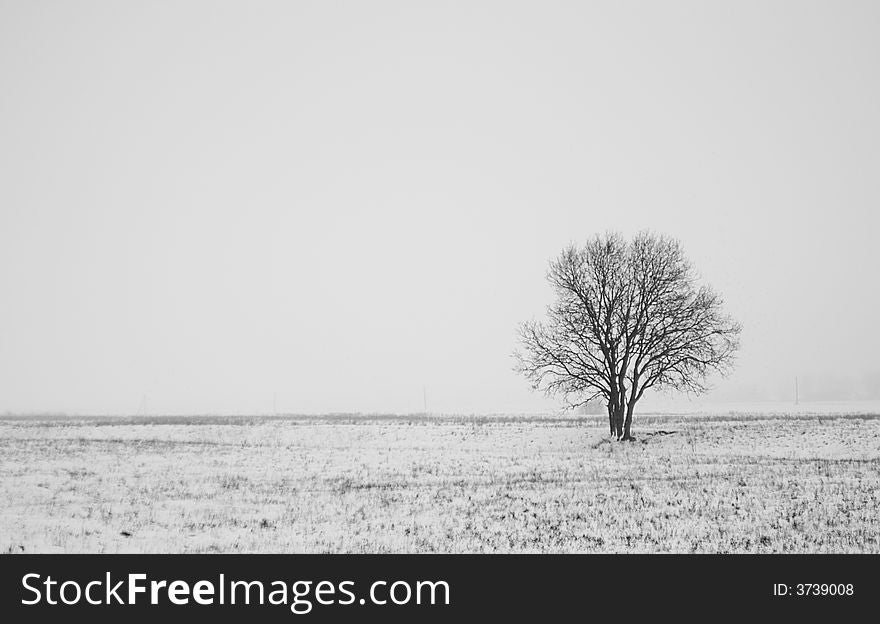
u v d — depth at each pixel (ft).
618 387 143.64
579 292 145.59
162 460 119.55
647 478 94.79
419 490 88.74
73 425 174.50
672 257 145.07
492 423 173.17
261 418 199.62
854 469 97.50
